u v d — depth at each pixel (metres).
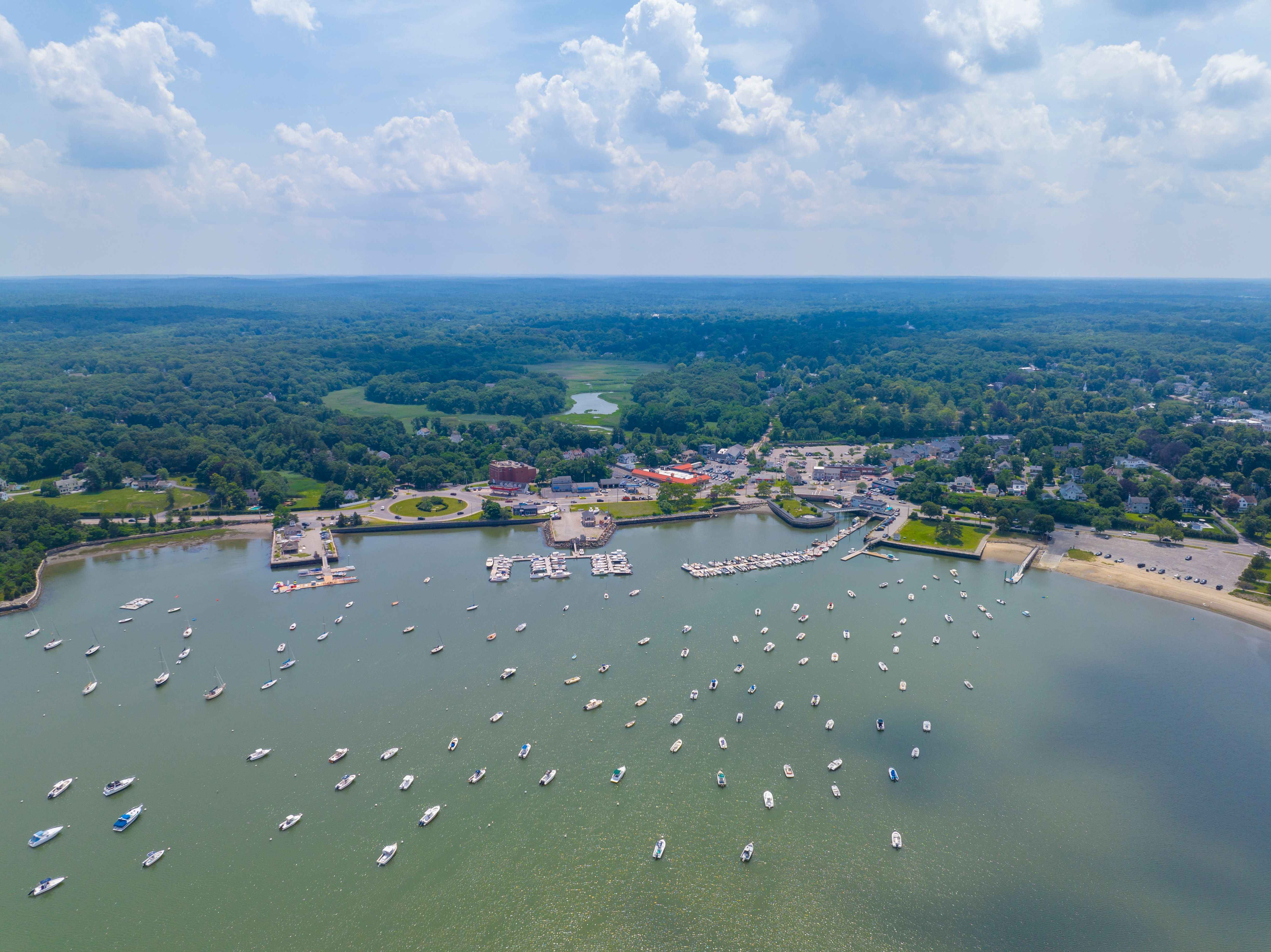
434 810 184.25
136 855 172.00
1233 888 163.25
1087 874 166.88
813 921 155.75
